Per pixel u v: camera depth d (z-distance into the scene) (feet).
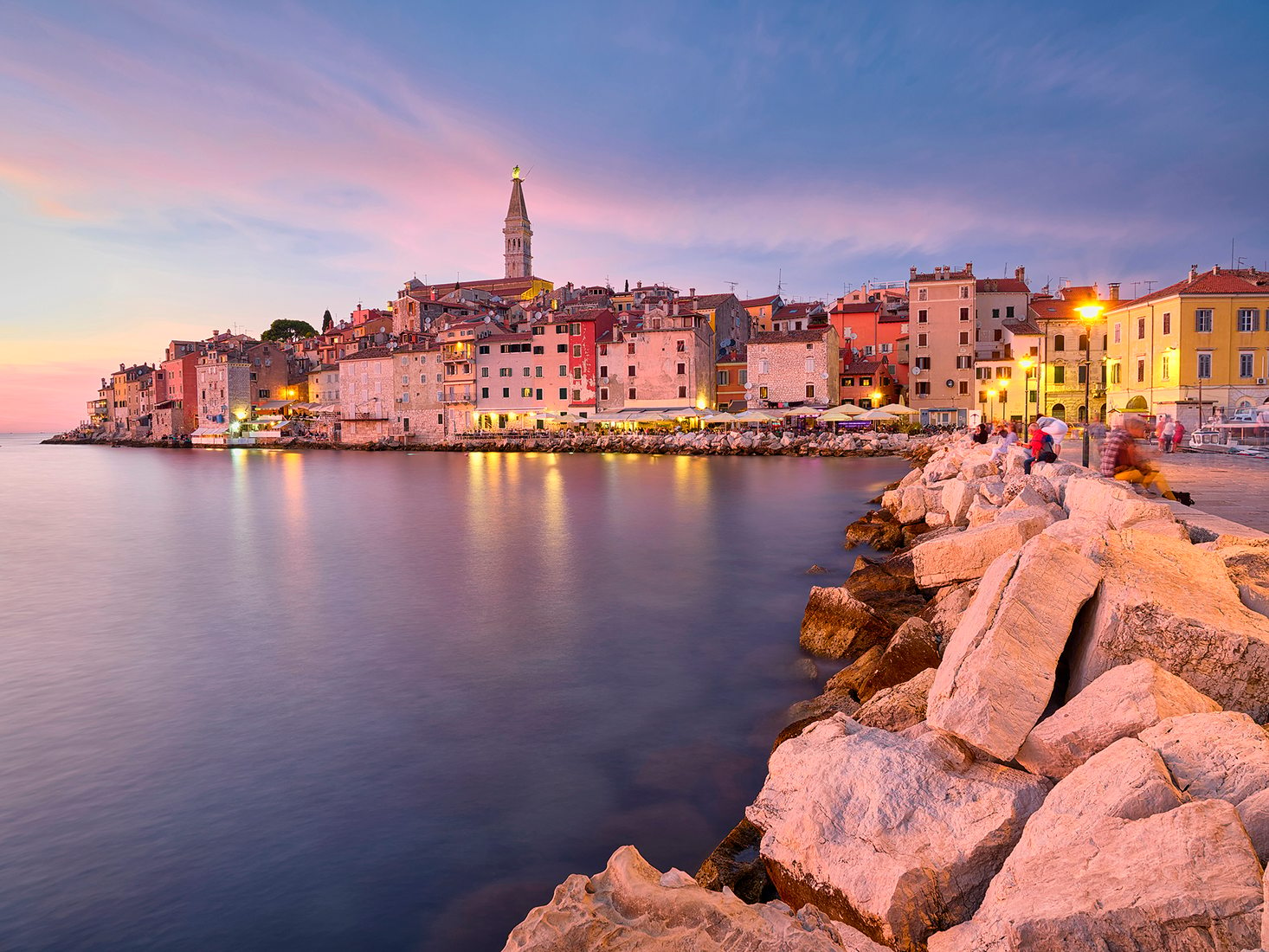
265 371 490.90
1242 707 21.04
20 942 25.58
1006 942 14.16
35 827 32.40
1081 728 19.69
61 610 73.00
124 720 44.16
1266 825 15.08
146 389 566.77
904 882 18.54
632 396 350.84
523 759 37.91
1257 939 12.61
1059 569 23.77
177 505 169.58
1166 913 13.26
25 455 453.99
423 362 405.18
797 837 21.56
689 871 28.25
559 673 50.72
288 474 257.34
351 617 67.77
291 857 30.04
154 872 29.22
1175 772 17.07
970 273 306.14
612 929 15.40
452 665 53.26
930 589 55.36
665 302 352.69
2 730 42.60
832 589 53.83
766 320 397.39
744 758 37.09
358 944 25.12
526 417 376.27
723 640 57.11
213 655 56.95
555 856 29.60
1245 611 23.30
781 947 14.46
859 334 342.03
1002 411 275.59
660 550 97.86
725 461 266.98
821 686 46.03
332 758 38.60
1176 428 126.82
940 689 22.66
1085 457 83.15
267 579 86.22
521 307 439.22
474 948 24.73
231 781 36.35
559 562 92.12
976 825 19.06
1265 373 189.98
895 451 273.13
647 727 41.29
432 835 31.24
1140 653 21.95
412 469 269.64
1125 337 222.48
